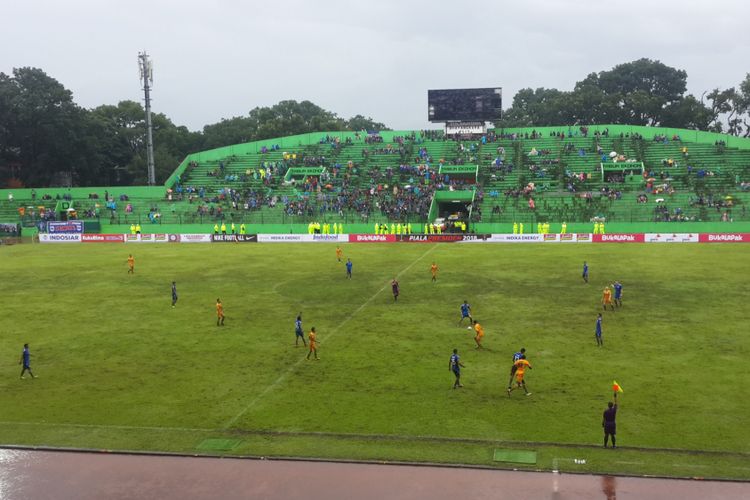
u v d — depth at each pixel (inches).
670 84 6599.4
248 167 4542.3
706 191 3577.8
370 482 737.0
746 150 4018.2
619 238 3144.7
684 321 1478.8
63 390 1078.4
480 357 1225.4
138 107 5841.5
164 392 1058.7
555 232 3398.1
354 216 3725.4
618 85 6791.3
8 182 4923.7
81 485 745.6
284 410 966.4
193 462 796.6
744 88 5521.7
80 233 3713.1
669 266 2303.2
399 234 3366.1
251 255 2888.8
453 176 4188.0
